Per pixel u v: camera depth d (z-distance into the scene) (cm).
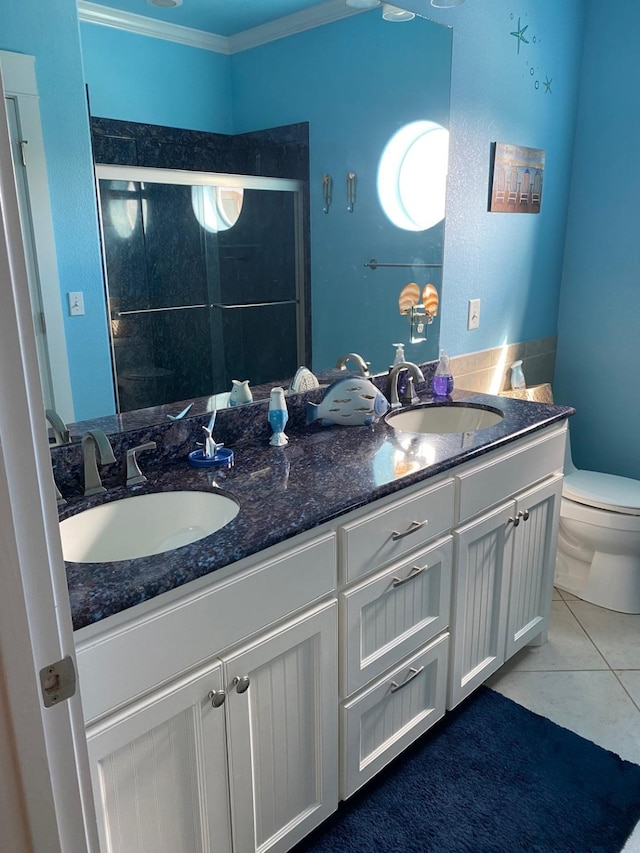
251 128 177
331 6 186
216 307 177
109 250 153
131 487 150
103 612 102
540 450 202
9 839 72
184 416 172
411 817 164
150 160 158
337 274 206
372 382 224
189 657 116
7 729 69
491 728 193
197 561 115
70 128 143
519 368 284
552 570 223
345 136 200
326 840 158
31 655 69
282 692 136
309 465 163
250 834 136
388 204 217
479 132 241
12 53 132
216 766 125
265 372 192
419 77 213
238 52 170
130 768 112
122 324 158
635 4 259
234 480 154
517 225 271
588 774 177
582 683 212
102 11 144
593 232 291
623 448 302
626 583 250
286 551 130
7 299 62
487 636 199
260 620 127
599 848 156
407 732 173
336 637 145
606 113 276
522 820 163
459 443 178
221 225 174
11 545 65
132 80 151
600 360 300
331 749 150
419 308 237
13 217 62
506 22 239
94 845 81
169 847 121
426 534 164
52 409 150
